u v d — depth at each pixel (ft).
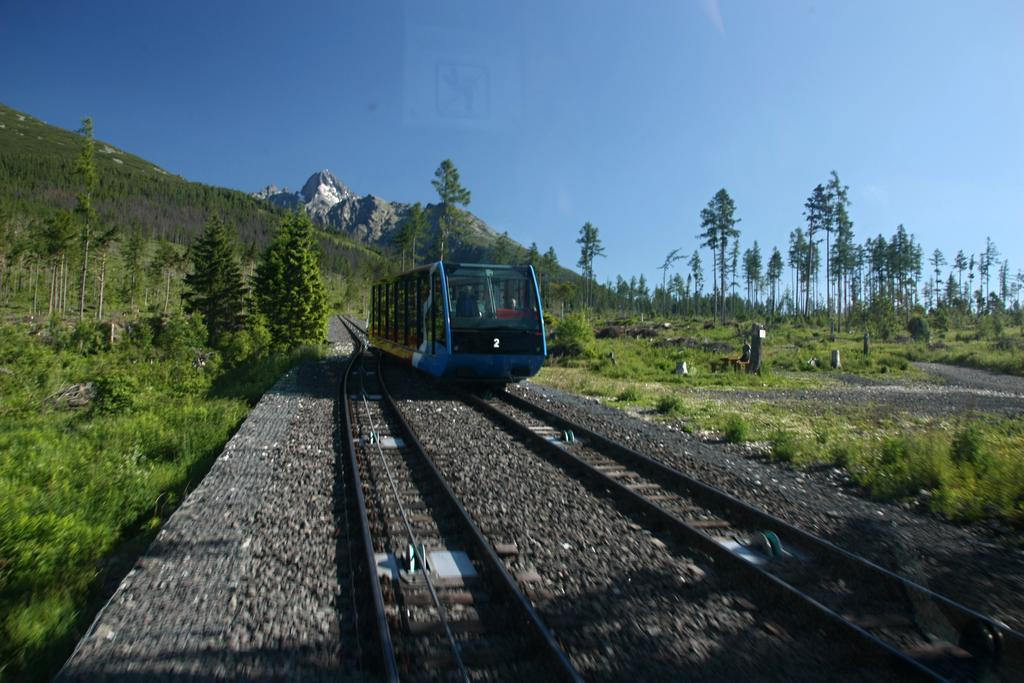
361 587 17.26
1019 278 365.20
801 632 15.38
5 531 21.30
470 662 13.62
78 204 199.21
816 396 64.69
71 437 41.24
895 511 25.39
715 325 228.02
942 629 15.65
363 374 66.54
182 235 615.57
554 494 26.27
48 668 14.53
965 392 70.95
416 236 268.00
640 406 54.13
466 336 51.03
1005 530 22.85
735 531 22.75
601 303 460.55
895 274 327.67
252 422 40.96
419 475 28.91
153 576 17.94
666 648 14.47
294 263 152.87
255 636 14.69
